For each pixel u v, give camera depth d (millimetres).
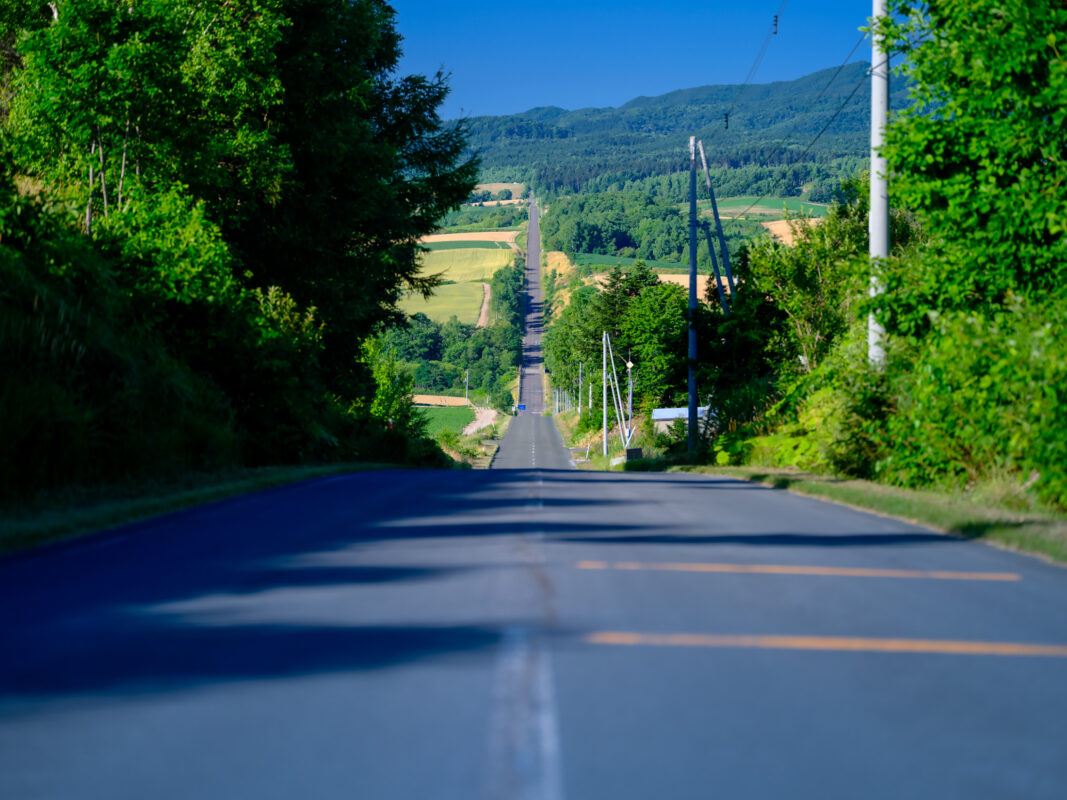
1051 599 7656
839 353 22438
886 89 21250
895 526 12258
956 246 18203
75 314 18016
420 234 45344
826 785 3895
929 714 4789
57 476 14828
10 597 7395
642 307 102125
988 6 17047
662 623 6613
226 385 25078
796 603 7328
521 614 6832
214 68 28734
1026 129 16797
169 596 7418
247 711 4734
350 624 6516
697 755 4203
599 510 13680
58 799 3711
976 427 15250
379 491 17156
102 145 24281
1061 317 15234
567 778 3934
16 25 28281
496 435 138250
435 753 4203
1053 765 4141
